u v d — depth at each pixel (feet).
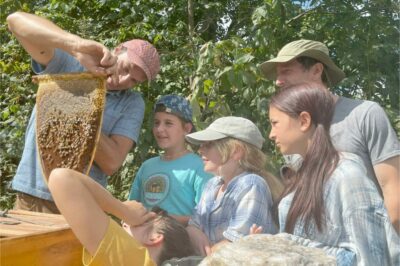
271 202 7.54
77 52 6.85
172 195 9.27
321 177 5.67
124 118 8.41
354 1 15.10
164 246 5.83
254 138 7.97
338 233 5.52
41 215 5.73
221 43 13.20
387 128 7.03
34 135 8.28
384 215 5.44
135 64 8.38
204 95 13.32
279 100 6.14
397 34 14.61
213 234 7.73
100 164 8.04
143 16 16.01
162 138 9.63
